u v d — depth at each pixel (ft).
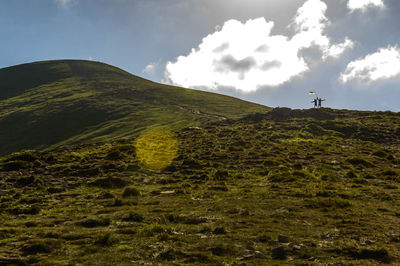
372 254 28.89
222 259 28.04
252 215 46.80
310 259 28.04
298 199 58.95
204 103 436.76
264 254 29.55
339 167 97.71
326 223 41.88
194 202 58.29
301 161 107.14
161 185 80.94
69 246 32.40
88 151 133.49
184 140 162.09
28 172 91.91
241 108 404.36
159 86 570.05
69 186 78.07
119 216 47.34
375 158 112.47
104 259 27.99
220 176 88.63
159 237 34.91
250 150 127.03
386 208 50.37
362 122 191.72
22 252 30.09
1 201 61.67
